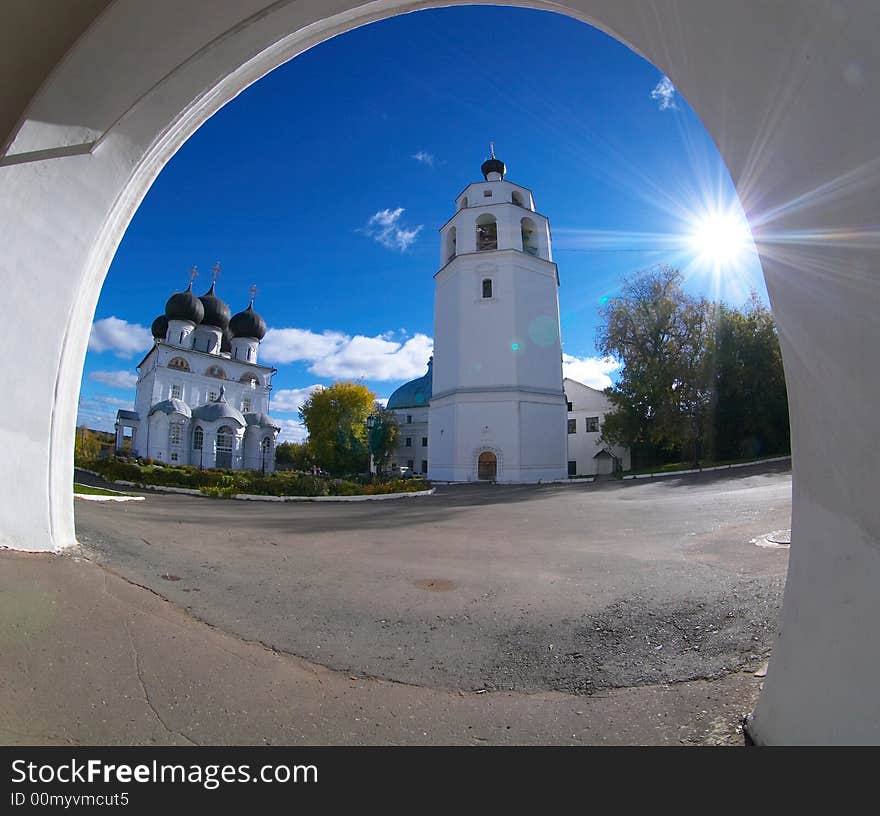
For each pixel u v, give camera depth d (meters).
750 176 2.13
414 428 60.78
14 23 3.75
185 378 48.34
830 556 1.83
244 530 8.81
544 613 4.05
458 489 25.42
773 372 28.70
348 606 4.25
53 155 4.34
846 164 1.53
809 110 1.66
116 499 13.35
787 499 11.03
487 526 9.84
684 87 2.54
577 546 7.16
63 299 5.05
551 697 2.68
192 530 8.34
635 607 4.09
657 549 6.56
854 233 1.52
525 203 37.75
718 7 1.99
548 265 35.50
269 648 3.27
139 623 3.48
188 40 4.09
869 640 1.56
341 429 48.44
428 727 2.38
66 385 5.30
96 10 3.86
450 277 35.72
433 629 3.71
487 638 3.53
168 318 50.50
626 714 2.46
